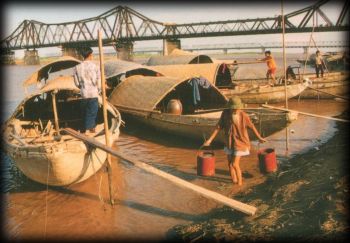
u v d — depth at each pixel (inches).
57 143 279.3
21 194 292.8
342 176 237.8
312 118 544.4
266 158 316.2
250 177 313.1
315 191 228.1
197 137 420.5
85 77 323.6
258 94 670.5
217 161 361.4
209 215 244.2
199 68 674.8
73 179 292.0
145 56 5940.0
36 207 267.6
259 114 363.3
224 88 735.7
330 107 644.7
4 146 321.1
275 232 190.2
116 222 241.1
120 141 454.6
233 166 295.9
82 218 248.7
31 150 271.4
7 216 253.4
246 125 293.3
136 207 262.4
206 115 479.5
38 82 562.3
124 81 566.3
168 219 242.5
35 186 308.7
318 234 173.2
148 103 478.6
